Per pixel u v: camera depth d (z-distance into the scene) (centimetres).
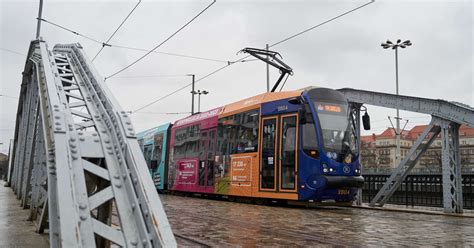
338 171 1409
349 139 1470
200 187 1998
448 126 1423
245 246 721
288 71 1906
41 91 623
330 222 1065
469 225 1052
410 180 1833
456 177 1416
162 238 306
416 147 1552
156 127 2817
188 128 2231
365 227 984
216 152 1895
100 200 356
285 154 1488
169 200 1880
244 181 1666
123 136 404
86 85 606
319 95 1465
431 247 732
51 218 358
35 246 557
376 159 8838
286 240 784
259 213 1268
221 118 1897
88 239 323
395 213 1409
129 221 346
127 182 370
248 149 1662
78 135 418
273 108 1570
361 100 1664
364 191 2053
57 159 363
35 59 834
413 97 1507
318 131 1412
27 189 1005
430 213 1404
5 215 892
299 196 1413
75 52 788
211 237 819
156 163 2630
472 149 7975
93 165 385
